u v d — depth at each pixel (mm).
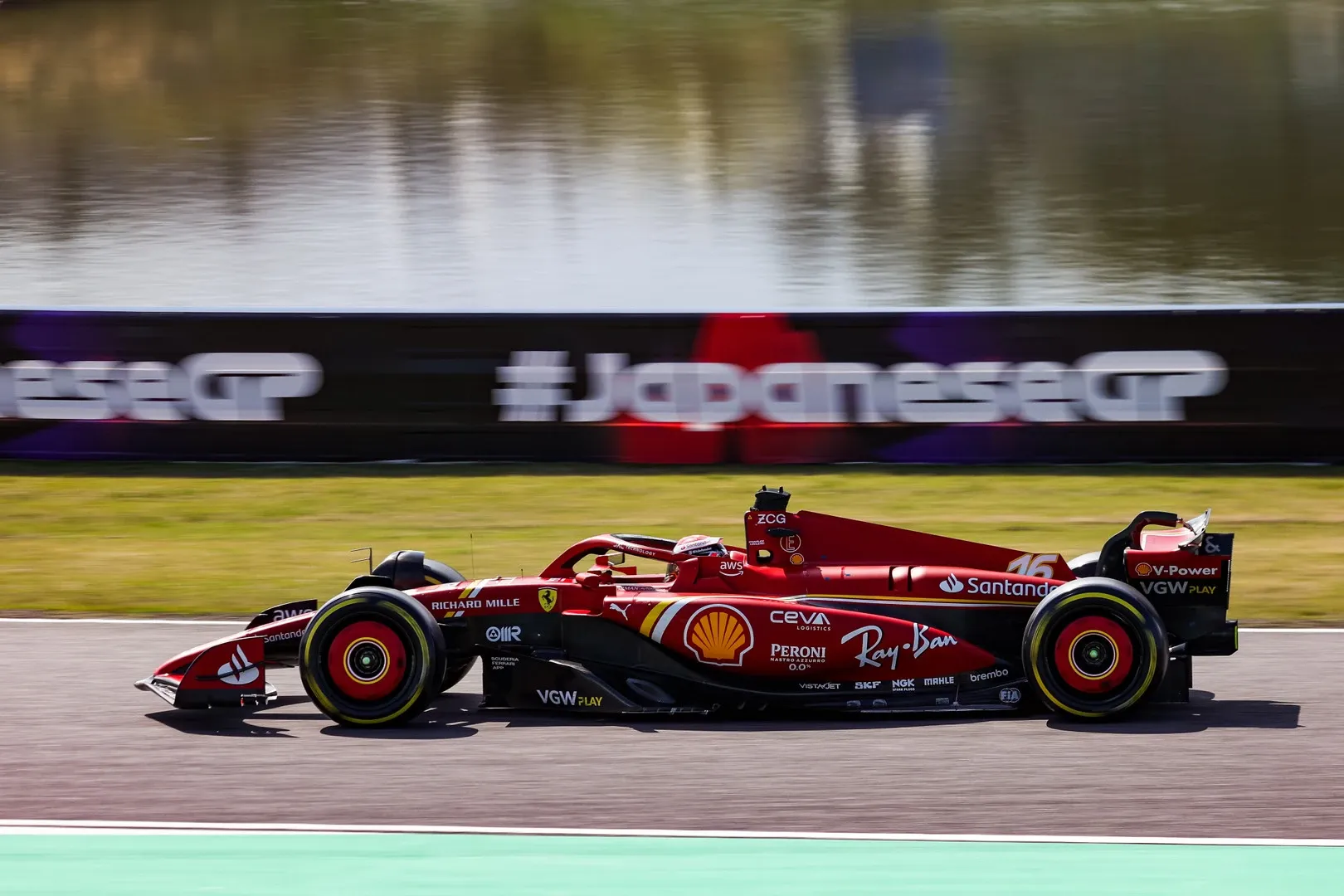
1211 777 22422
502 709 26453
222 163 132875
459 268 90438
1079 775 22562
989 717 25562
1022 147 131000
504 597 26422
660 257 92688
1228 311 45781
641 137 139750
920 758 23438
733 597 26141
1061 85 160625
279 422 48656
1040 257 90500
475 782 22750
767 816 21172
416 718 26234
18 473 48312
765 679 25875
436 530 41688
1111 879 18953
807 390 47156
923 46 192000
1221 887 18656
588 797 22000
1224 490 44031
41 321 49031
